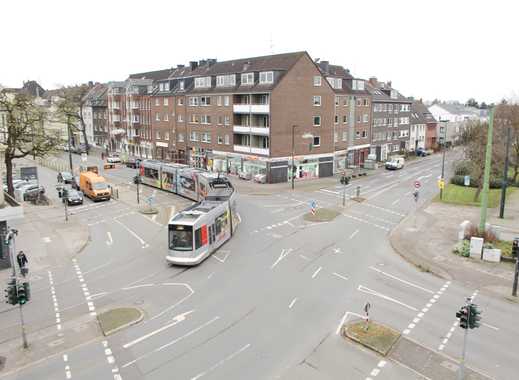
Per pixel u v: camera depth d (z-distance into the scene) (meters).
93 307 20.45
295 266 25.50
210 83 63.47
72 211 41.09
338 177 60.06
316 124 58.22
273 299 20.92
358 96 68.94
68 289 22.75
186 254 25.12
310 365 15.38
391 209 40.59
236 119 58.84
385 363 15.48
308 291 21.84
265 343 16.91
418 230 33.16
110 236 32.59
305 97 56.16
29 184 49.88
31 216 39.00
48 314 19.84
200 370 15.18
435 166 71.94
